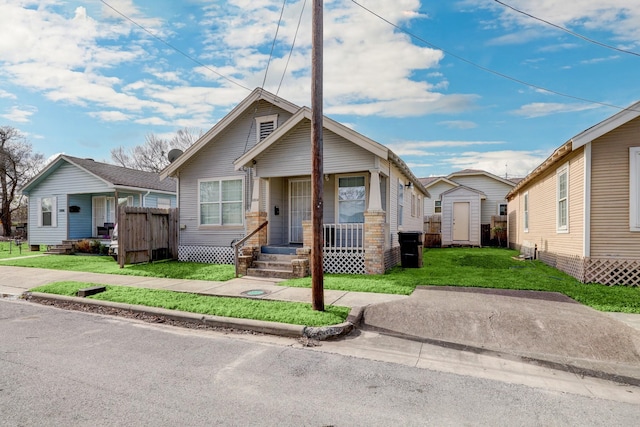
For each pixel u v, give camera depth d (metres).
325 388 3.50
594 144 8.26
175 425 2.77
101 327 5.68
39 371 3.87
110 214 19.06
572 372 4.01
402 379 3.75
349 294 7.14
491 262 12.45
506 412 3.06
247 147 13.16
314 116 5.99
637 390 3.58
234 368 3.99
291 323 5.39
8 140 33.03
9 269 11.45
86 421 2.83
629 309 5.84
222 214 13.37
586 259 8.17
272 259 10.37
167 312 6.22
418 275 9.27
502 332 5.06
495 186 24.38
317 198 5.98
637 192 7.93
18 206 34.19
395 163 10.77
